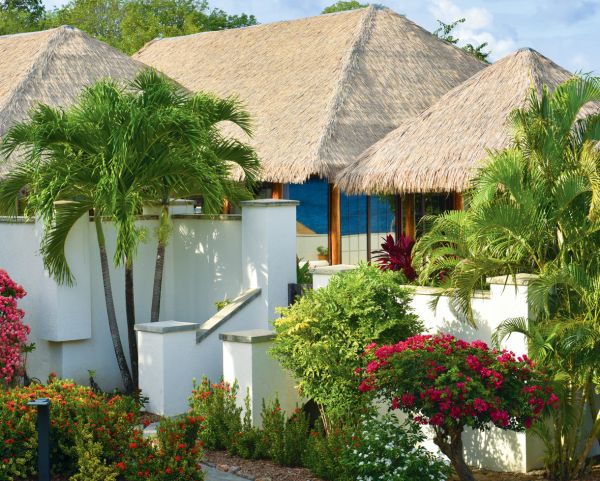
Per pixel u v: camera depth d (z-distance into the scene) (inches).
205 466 415.8
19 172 560.1
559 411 412.8
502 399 358.6
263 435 431.2
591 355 395.2
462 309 430.3
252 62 1010.1
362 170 765.3
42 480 339.6
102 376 572.7
